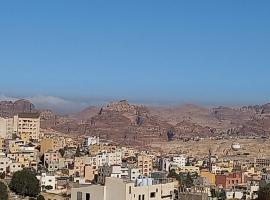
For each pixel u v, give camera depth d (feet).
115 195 458.09
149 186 481.87
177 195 622.13
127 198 457.27
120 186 458.09
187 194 626.23
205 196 636.07
